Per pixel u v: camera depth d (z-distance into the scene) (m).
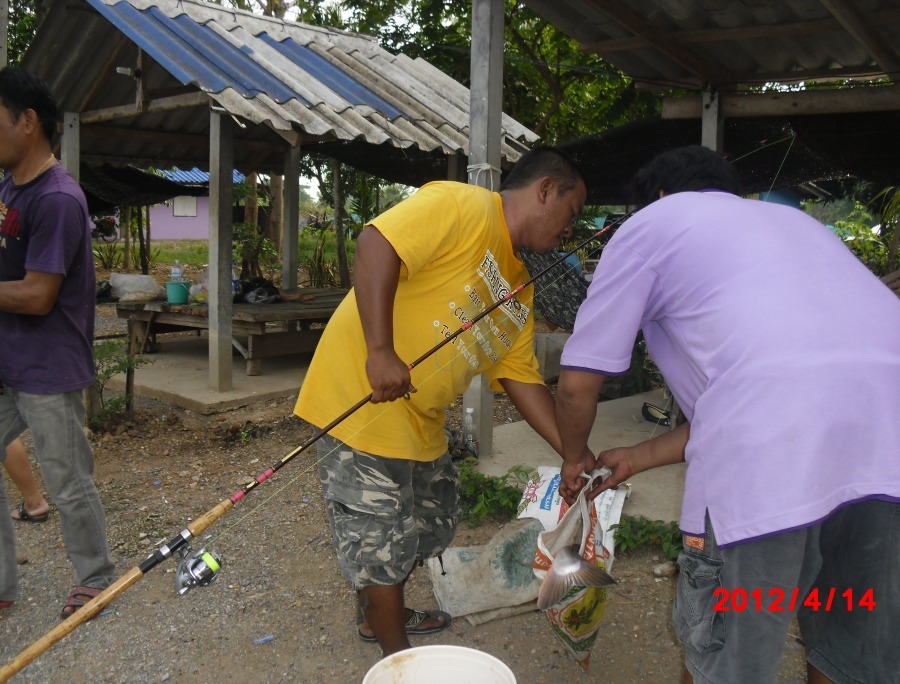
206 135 9.39
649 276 2.08
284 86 7.09
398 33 13.70
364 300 2.33
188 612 3.49
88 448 3.40
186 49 6.94
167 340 9.88
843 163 6.77
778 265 1.97
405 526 2.66
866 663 2.12
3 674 2.14
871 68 5.89
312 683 2.99
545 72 13.04
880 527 2.00
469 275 2.56
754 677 1.97
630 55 5.98
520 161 2.75
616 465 2.58
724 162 2.36
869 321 1.94
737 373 1.91
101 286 13.59
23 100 3.09
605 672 3.02
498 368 2.91
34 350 3.20
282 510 4.63
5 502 3.41
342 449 2.63
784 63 5.90
